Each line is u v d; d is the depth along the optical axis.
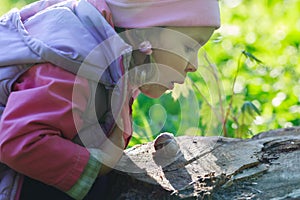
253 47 4.54
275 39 4.78
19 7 5.08
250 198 2.01
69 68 1.95
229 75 4.07
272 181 2.10
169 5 2.04
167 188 2.06
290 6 5.32
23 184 2.07
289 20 5.12
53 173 1.94
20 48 2.00
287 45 4.68
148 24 2.03
